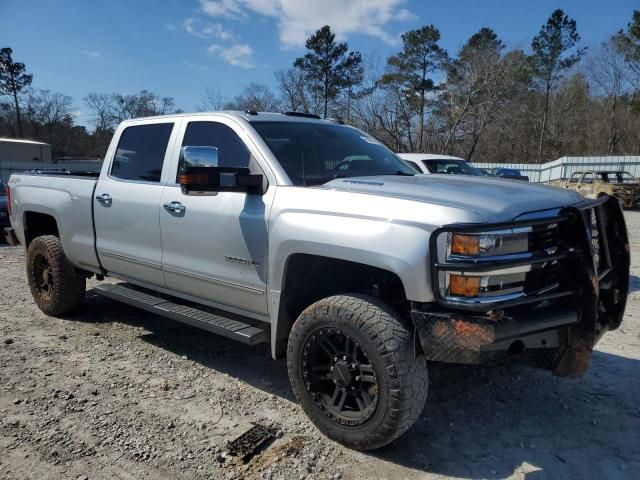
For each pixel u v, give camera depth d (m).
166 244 4.26
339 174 3.85
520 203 3.04
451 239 2.77
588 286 2.98
